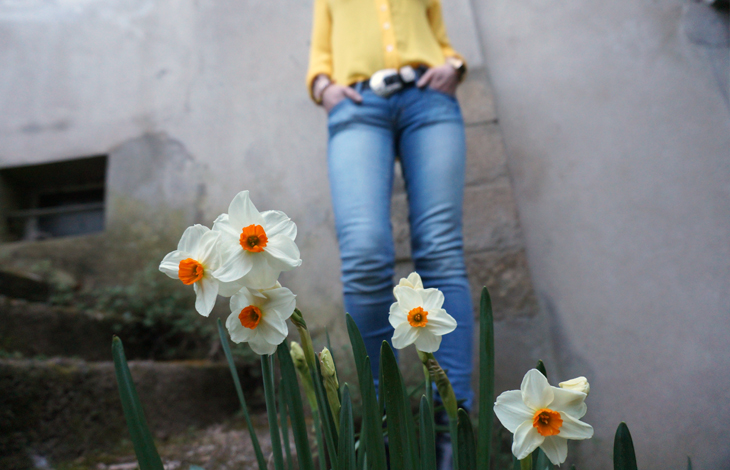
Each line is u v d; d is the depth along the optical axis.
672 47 2.04
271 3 2.65
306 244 2.18
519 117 2.12
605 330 1.78
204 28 2.69
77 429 1.34
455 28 2.20
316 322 2.03
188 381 1.72
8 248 2.44
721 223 1.79
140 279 2.27
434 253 1.24
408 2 1.44
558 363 1.77
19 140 2.69
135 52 2.75
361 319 1.18
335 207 1.28
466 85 2.10
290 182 2.32
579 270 1.87
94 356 1.89
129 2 2.85
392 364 0.51
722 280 1.73
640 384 1.70
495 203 1.92
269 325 0.50
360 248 1.19
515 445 0.45
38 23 2.89
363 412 0.56
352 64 1.38
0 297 1.64
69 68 2.79
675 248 1.81
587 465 1.60
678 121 1.94
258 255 0.48
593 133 2.02
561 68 2.14
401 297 0.57
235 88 2.55
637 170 1.93
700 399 1.62
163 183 2.48
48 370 1.32
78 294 2.26
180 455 1.35
